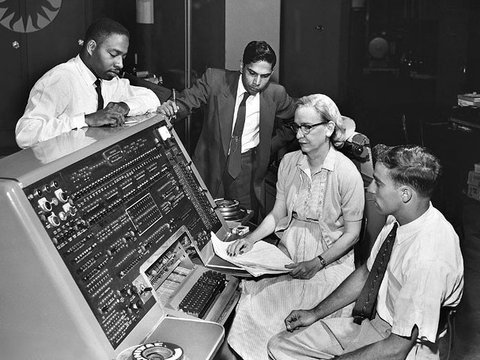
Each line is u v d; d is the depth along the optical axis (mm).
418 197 2324
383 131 7957
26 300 1935
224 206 3473
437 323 2254
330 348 2609
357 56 7547
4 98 6383
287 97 4145
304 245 3180
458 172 6043
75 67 3314
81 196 2209
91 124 2828
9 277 1931
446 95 8258
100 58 3275
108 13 6410
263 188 4246
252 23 6176
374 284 2492
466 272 5098
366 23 7695
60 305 1923
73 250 2053
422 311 2250
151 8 6023
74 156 2250
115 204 2371
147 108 3359
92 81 3348
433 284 2260
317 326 2672
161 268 2611
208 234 3025
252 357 2658
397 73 7996
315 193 3160
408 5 8023
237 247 3023
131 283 2250
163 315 2299
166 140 3000
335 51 6992
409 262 2320
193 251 2859
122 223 2367
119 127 2795
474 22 8242
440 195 6051
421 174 2297
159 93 4211
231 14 6117
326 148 3131
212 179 4203
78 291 1960
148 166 2736
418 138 7848
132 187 2541
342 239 3078
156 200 2684
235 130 4098
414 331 2266
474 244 5723
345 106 7480
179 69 5934
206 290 2641
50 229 1990
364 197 3217
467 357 3828
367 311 2494
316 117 3043
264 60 3842
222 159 4160
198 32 5934
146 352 1934
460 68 8359
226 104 4090
